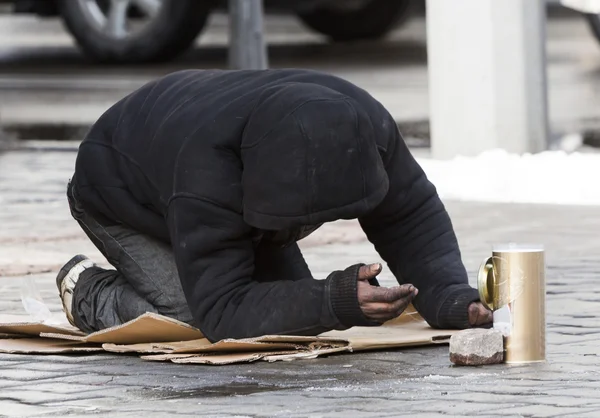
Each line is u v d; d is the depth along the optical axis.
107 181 15.32
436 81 31.64
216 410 11.82
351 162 13.70
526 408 11.61
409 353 14.47
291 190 13.60
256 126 13.88
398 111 42.84
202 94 14.82
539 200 28.11
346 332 15.62
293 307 13.89
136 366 13.99
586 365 13.59
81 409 12.03
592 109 43.00
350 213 13.76
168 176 14.48
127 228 15.59
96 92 49.41
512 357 13.79
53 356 14.76
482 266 14.08
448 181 29.78
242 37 38.16
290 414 11.59
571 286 18.70
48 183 31.55
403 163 15.05
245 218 13.92
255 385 12.88
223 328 14.21
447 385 12.70
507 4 31.11
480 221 25.52
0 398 12.59
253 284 14.33
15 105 46.97
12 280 20.00
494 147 31.23
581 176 29.28
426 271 15.33
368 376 13.21
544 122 31.81
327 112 13.71
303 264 16.12
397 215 15.23
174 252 14.44
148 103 15.30
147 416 11.68
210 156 14.12
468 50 31.22
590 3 30.11
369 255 22.03
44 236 23.83
